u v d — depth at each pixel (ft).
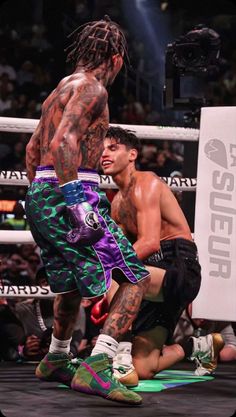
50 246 8.59
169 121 30.60
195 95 13.78
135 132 12.55
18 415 7.86
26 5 36.88
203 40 13.55
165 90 13.70
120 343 9.84
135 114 30.48
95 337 13.35
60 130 8.11
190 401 8.96
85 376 8.33
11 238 11.78
